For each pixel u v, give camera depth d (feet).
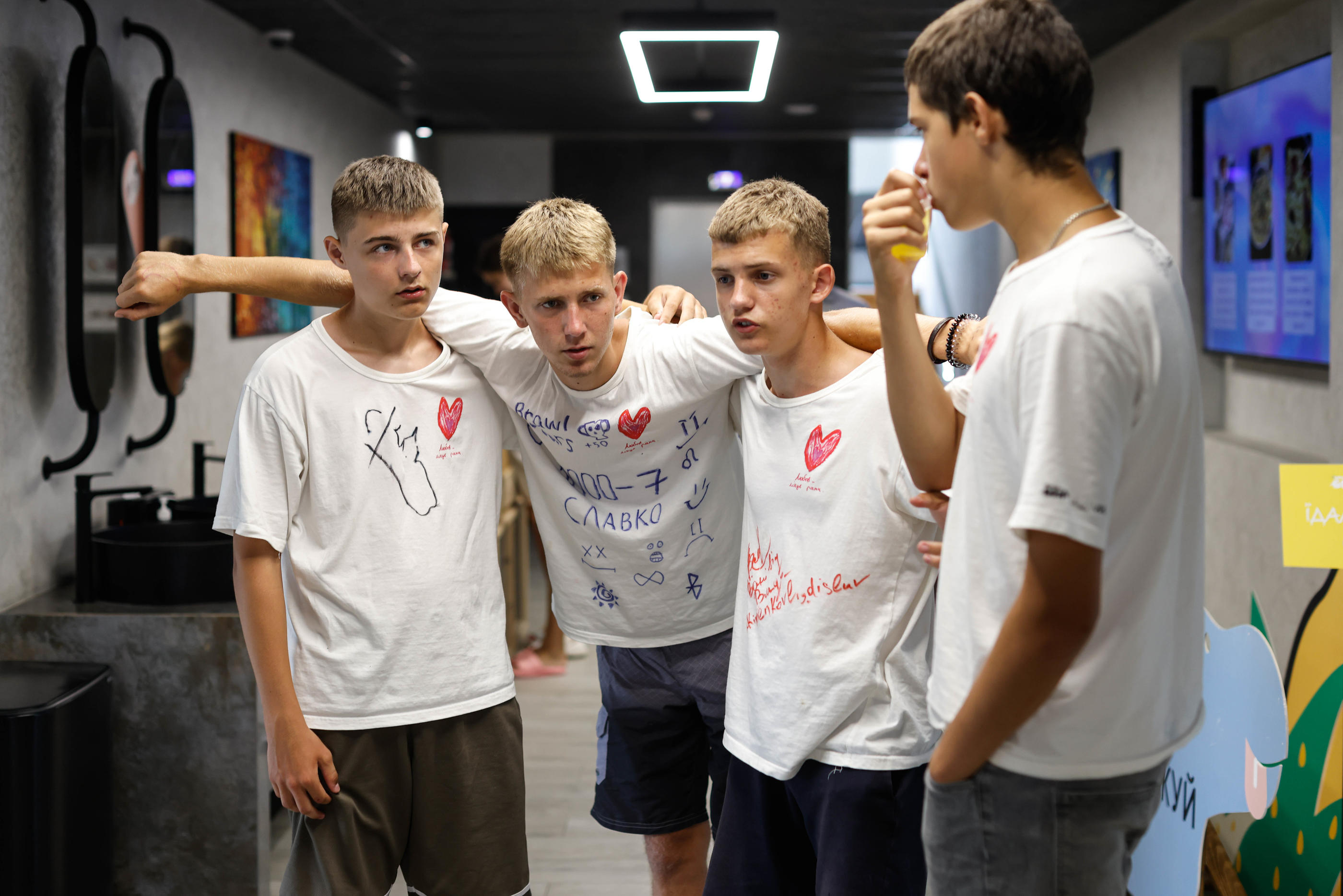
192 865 8.72
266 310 15.24
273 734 5.77
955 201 3.87
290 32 15.60
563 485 6.41
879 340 5.55
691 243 29.30
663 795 6.98
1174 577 3.76
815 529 5.43
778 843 5.84
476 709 6.12
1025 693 3.51
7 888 7.41
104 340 9.68
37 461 9.28
